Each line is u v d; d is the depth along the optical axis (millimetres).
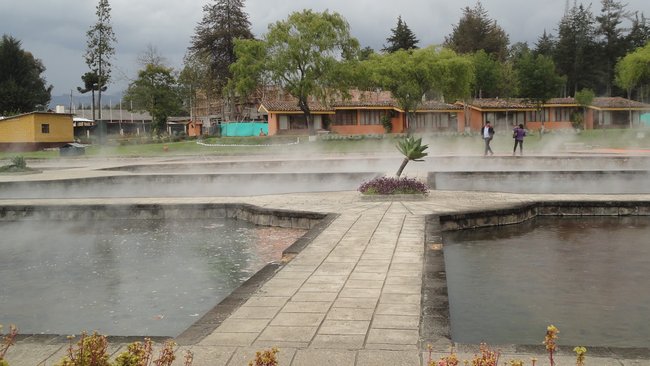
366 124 52969
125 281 8531
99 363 3410
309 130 46281
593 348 4410
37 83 72688
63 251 10750
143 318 6828
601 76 74812
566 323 6160
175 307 7238
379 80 45625
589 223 12023
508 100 59875
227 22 65562
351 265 7445
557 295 7152
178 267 9344
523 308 6680
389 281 6594
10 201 15625
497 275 8109
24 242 11695
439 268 7168
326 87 45031
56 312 7102
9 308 7301
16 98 65062
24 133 45469
